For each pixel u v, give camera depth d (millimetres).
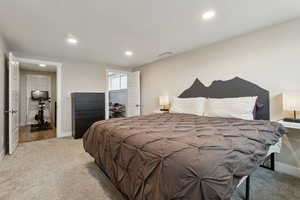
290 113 2117
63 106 4059
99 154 1943
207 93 3145
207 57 3145
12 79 2773
